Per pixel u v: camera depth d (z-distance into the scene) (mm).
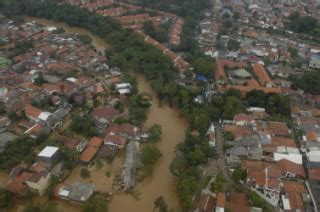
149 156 121938
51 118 138375
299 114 152750
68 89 159750
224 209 101562
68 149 124938
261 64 199500
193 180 110000
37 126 134750
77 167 121688
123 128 135000
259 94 158750
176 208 109000
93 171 120625
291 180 117875
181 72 183500
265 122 144375
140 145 133625
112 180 117438
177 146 129000
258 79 182500
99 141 129500
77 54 196250
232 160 123375
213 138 133875
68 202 108062
